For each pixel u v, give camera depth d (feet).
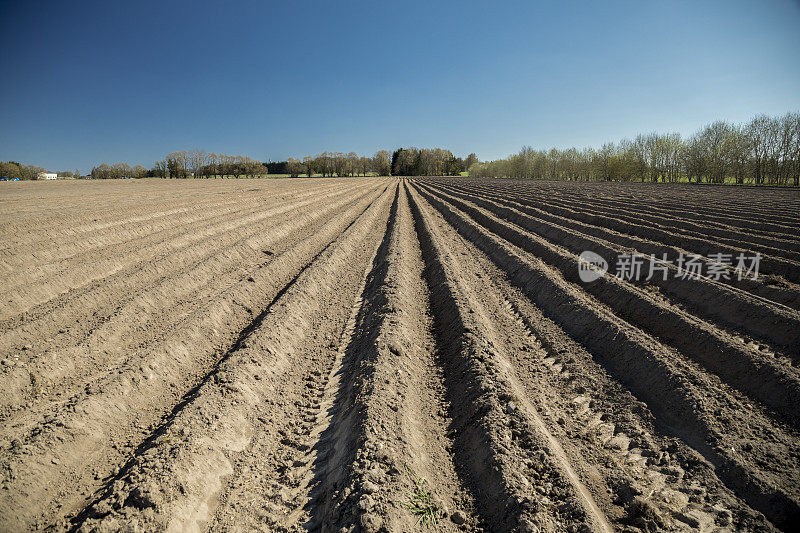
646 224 61.98
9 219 50.65
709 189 138.31
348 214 84.07
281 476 15.76
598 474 15.39
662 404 19.25
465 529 13.01
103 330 25.13
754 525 13.03
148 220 61.62
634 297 30.78
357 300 35.99
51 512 13.65
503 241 53.36
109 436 17.24
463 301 30.30
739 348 22.34
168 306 31.81
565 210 77.92
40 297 31.30
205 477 14.84
